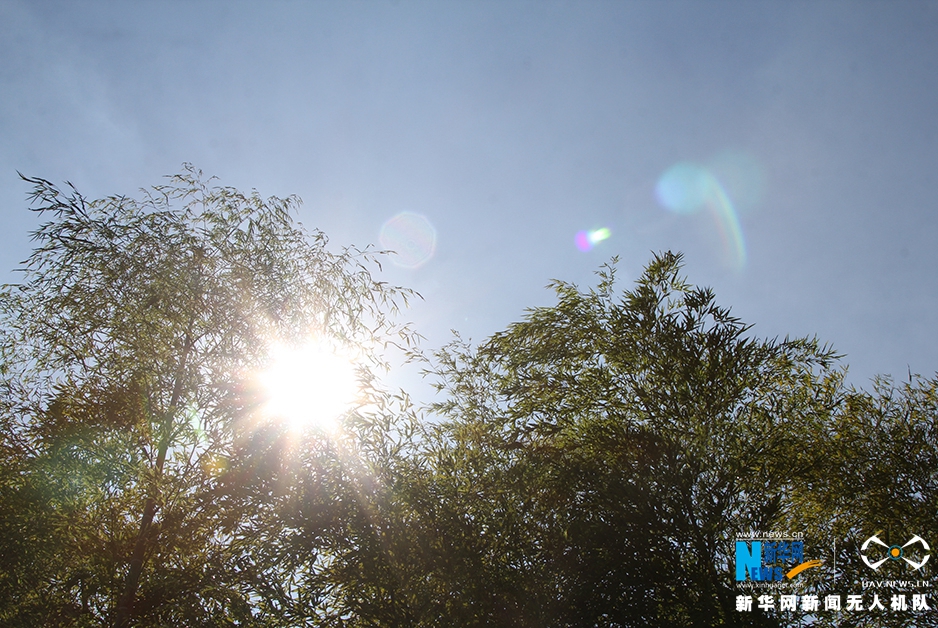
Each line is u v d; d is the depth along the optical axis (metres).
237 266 7.16
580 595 6.16
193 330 6.84
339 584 6.30
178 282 6.77
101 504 6.24
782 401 7.36
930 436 7.40
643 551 6.48
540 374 8.14
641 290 7.96
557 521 6.73
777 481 6.95
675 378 7.41
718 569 6.43
